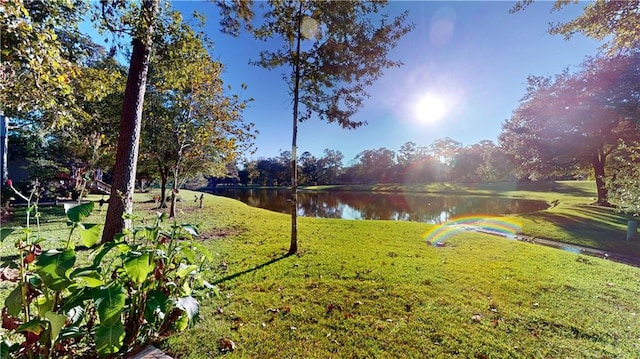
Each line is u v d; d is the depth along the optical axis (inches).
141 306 84.2
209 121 380.5
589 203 673.0
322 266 179.6
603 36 200.4
